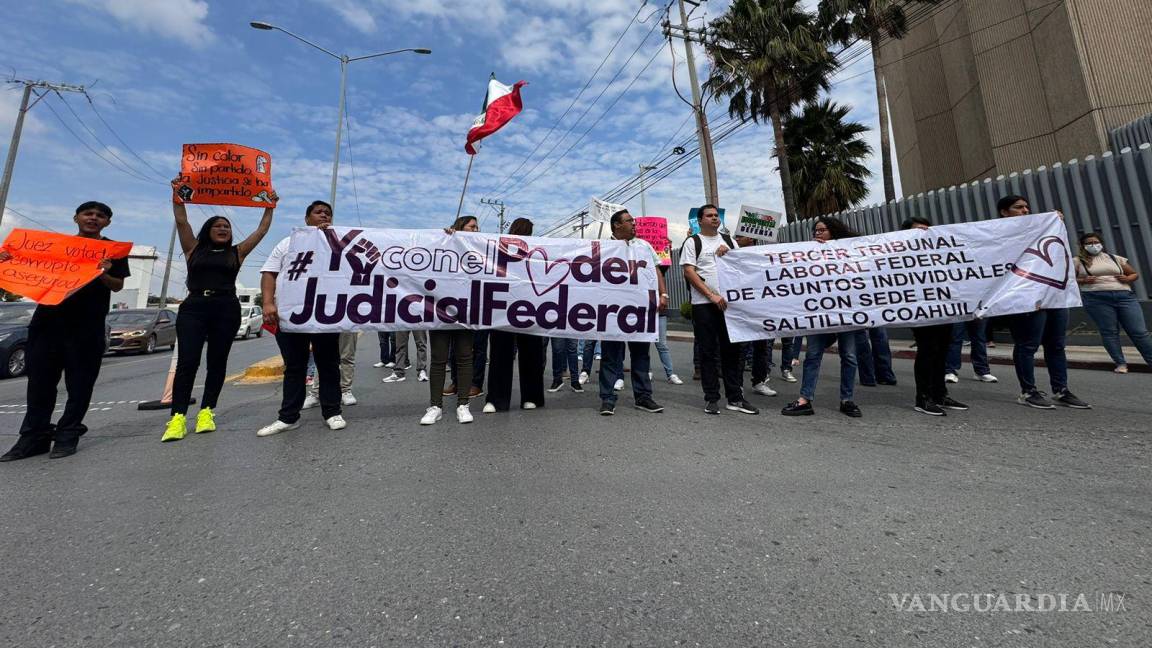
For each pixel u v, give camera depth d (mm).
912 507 2205
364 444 3355
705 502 2303
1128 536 1904
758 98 15508
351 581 1695
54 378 3320
